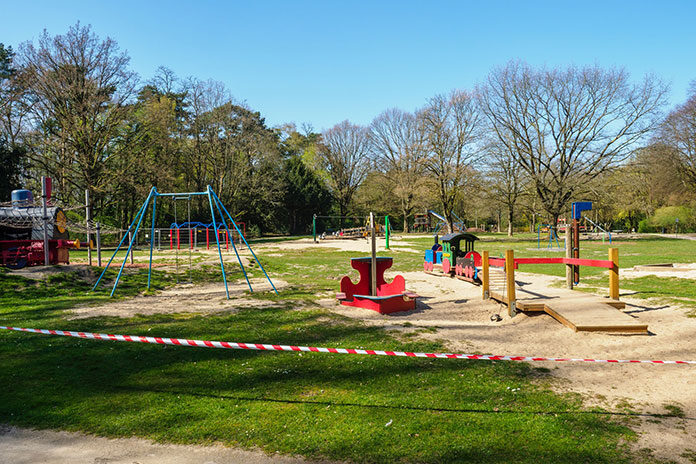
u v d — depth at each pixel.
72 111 31.22
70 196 33.69
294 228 67.06
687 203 52.41
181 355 6.29
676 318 8.64
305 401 4.83
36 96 30.11
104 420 4.33
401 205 65.06
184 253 26.44
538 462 3.56
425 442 3.90
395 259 25.66
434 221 73.62
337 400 4.86
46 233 13.64
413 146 54.88
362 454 3.71
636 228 68.88
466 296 12.27
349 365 6.04
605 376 5.70
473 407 4.70
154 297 11.45
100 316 8.55
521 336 7.78
